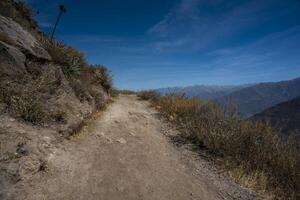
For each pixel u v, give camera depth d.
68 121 5.10
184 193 3.68
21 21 7.94
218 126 6.38
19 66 5.14
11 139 3.53
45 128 4.41
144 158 4.71
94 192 3.27
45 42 7.45
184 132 6.64
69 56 7.71
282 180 4.67
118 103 9.57
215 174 4.55
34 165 3.33
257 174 4.65
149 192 3.53
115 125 6.42
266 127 6.33
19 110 4.32
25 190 2.88
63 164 3.73
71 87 6.57
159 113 8.98
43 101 5.07
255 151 5.43
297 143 5.38
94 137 5.20
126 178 3.80
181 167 4.63
